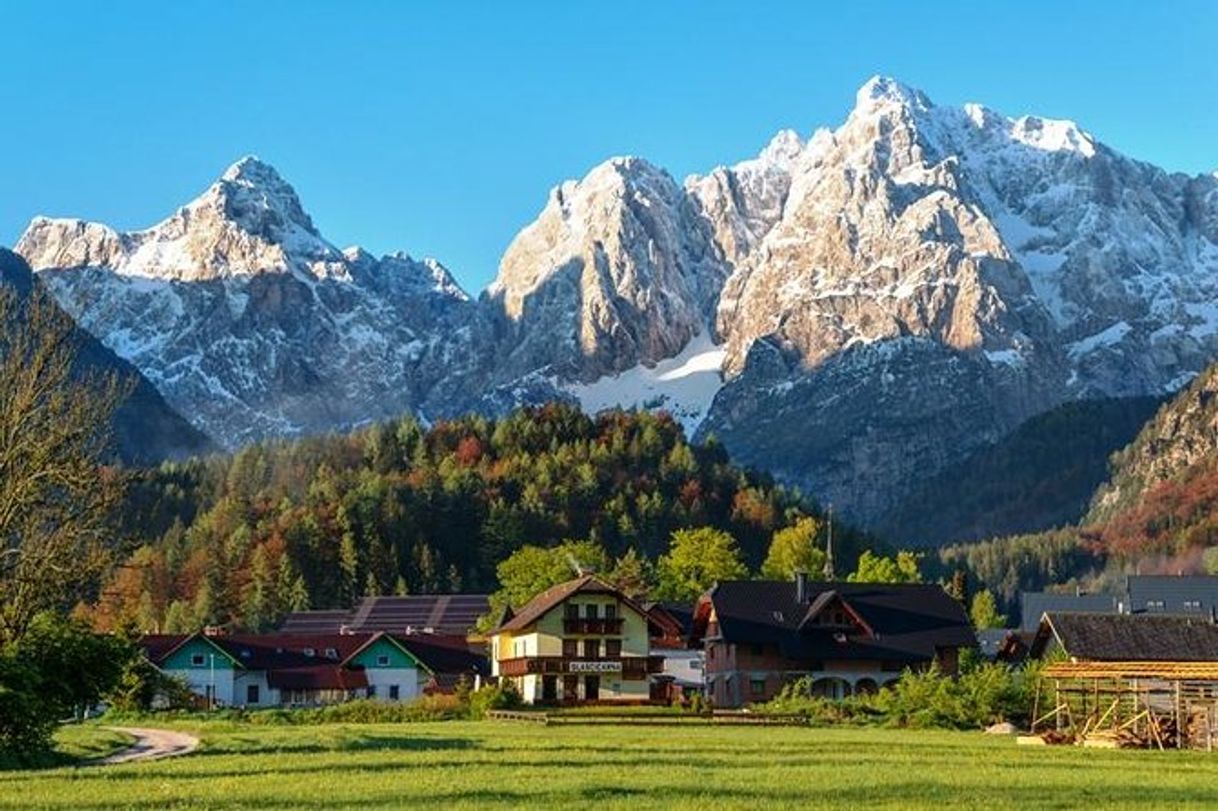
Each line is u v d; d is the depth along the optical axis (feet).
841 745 233.96
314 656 530.68
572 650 455.22
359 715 341.41
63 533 219.00
